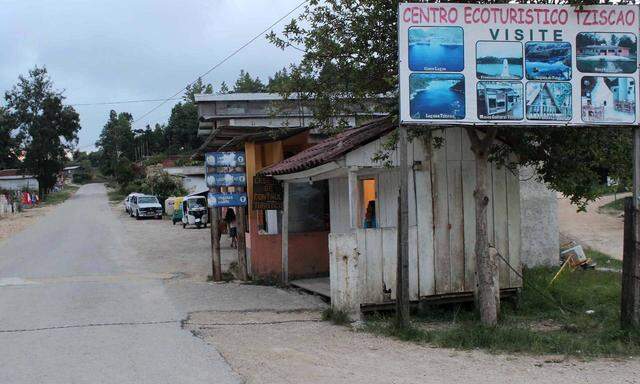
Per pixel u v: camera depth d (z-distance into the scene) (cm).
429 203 1112
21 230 3641
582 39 897
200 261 1977
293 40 1016
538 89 888
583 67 898
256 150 1614
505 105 881
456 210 1125
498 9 880
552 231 1680
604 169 1044
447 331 920
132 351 782
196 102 2153
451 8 871
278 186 1481
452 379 672
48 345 820
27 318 1021
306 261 1524
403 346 838
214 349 795
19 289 1377
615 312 1117
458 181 1127
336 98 1041
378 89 1002
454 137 1124
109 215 5081
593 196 1034
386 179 1202
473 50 876
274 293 1320
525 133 1015
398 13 865
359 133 1205
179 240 2817
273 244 1527
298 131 1454
